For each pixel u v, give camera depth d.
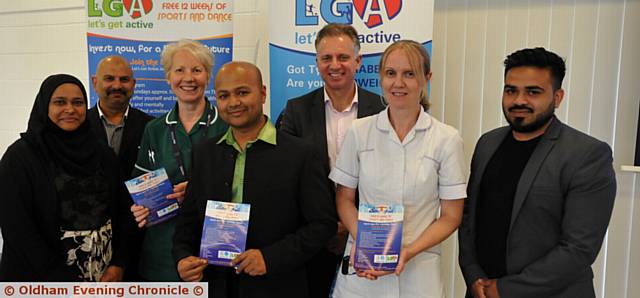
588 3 2.55
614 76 2.54
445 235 1.63
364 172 1.70
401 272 1.66
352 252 1.67
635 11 2.47
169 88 2.91
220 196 1.63
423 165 1.63
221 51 2.89
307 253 1.61
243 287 1.63
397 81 1.59
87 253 1.88
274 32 2.71
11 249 1.84
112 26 2.89
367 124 1.74
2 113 3.93
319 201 1.65
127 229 2.07
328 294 2.22
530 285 1.55
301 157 1.65
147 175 1.91
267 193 1.61
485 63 2.77
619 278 2.64
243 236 1.56
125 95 2.66
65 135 1.90
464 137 2.85
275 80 2.74
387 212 1.58
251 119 1.62
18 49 3.79
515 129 1.63
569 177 1.53
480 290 1.67
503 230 1.65
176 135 2.07
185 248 1.65
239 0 3.28
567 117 2.65
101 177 1.97
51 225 1.84
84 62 3.64
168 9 2.86
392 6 2.56
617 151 2.56
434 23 2.86
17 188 1.79
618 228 2.62
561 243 1.55
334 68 2.19
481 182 1.75
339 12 2.62
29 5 3.69
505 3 2.71
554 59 1.58
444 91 2.88
